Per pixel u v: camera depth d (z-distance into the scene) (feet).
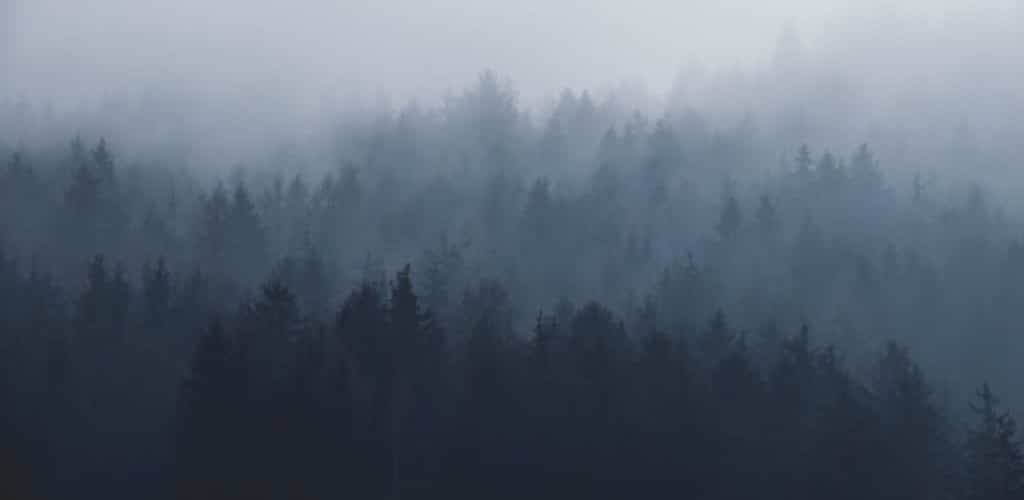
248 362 144.36
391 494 144.05
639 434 140.56
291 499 136.26
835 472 134.62
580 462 140.26
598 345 149.38
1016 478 129.70
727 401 146.61
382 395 145.48
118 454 161.58
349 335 153.48
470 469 142.31
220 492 135.74
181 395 146.00
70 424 160.35
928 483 137.08
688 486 138.51
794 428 144.15
